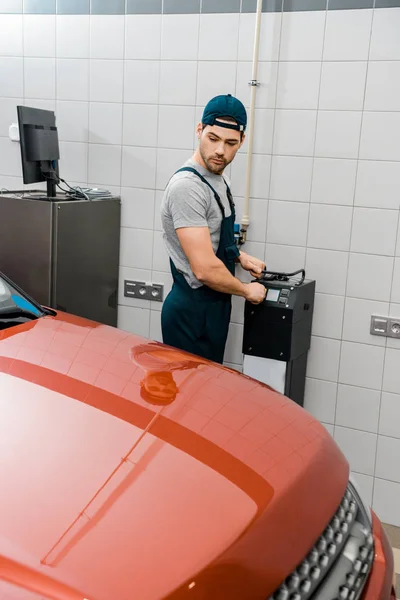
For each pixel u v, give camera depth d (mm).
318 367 3070
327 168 2908
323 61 2832
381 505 3070
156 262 3322
